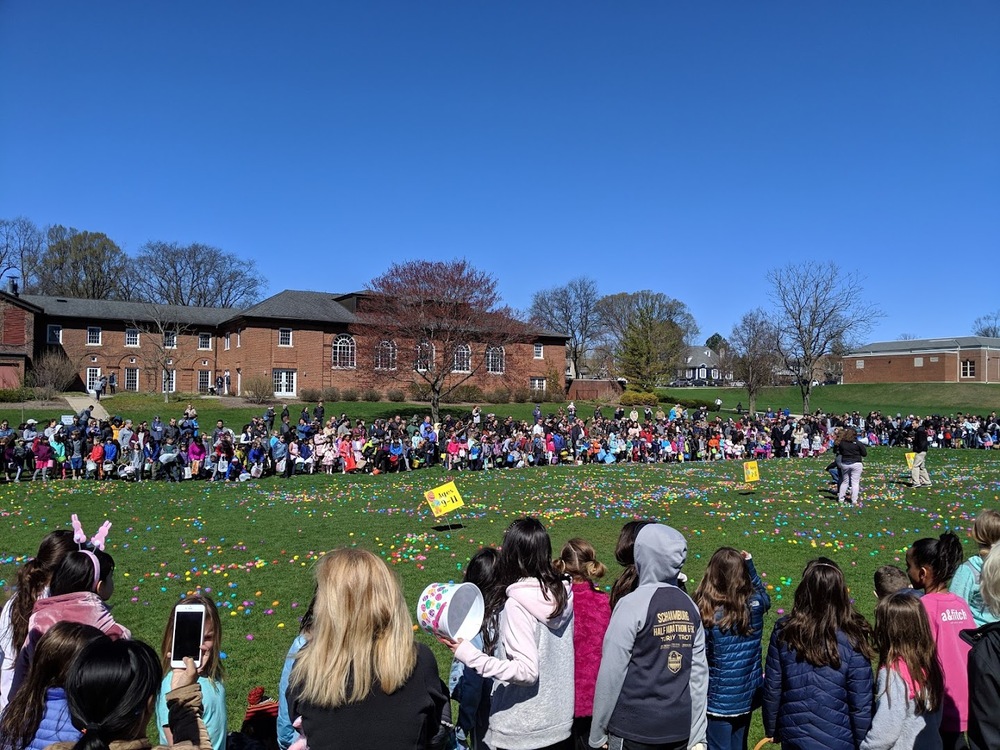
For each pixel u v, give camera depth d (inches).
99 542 198.7
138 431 982.4
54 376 1891.0
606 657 147.7
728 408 2856.8
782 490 805.2
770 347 2415.1
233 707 248.4
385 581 117.6
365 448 1018.1
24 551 492.1
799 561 451.5
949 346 3216.0
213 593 386.3
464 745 165.3
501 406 2176.4
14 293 2201.0
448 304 1768.0
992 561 158.1
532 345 2476.6
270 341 2129.7
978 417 1556.3
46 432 949.2
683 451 1245.7
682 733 146.2
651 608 149.8
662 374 2957.7
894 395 2940.5
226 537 541.3
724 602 181.2
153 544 515.8
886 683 154.6
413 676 116.1
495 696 150.3
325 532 562.3
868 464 1127.6
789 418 1512.1
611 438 1198.3
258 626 332.5
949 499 730.8
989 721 125.7
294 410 1843.0
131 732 105.7
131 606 364.8
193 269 3631.9
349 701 110.4
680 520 602.9
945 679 169.6
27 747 127.3
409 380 1777.8
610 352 3858.3
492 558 167.0
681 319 4483.3
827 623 158.9
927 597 181.2
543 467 1099.3
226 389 2322.8
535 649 140.3
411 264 1771.7
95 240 3351.4
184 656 141.2
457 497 584.1
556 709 147.5
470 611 130.8
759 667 186.7
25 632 170.7
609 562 464.8
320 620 114.8
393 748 110.3
